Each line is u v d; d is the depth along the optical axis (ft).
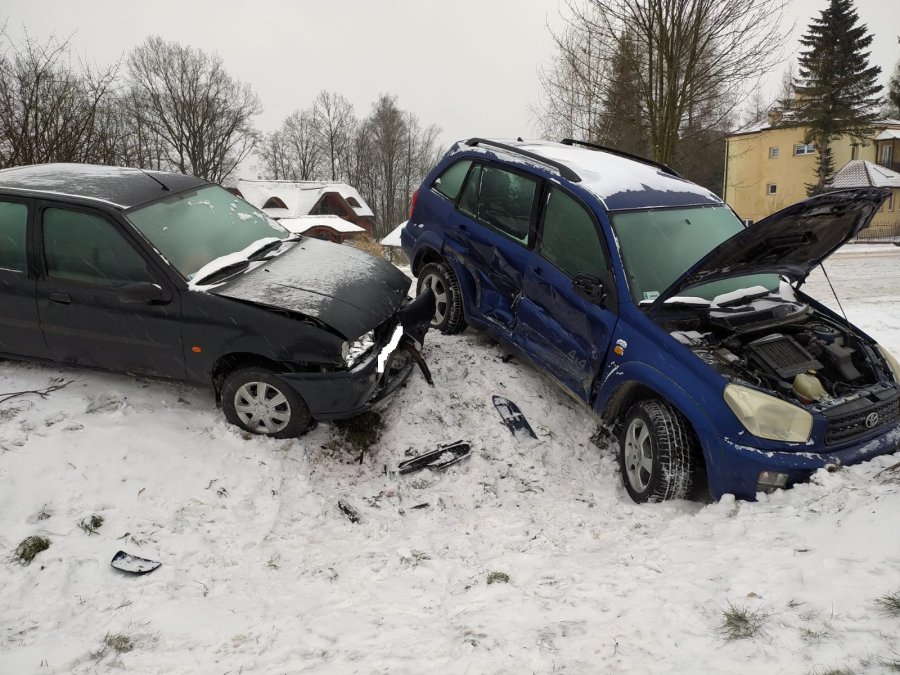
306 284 17.26
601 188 17.95
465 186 21.47
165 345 16.67
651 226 17.46
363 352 16.72
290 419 16.49
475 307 20.93
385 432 17.83
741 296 17.24
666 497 14.80
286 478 15.69
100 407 17.11
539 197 18.86
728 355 15.08
